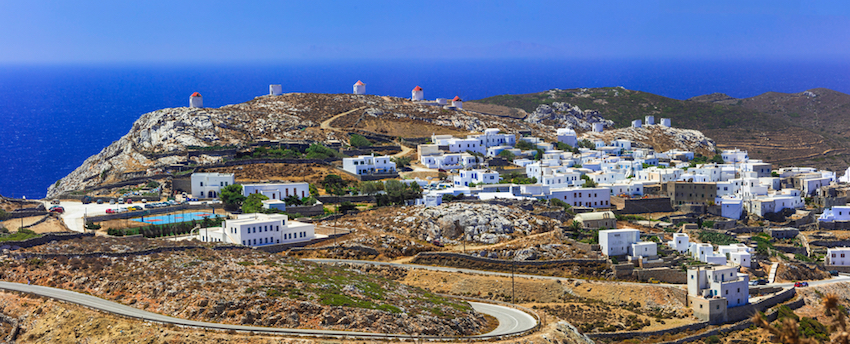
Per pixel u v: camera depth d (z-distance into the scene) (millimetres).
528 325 173375
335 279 187500
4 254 183500
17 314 155875
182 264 181000
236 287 167500
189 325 147875
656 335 189625
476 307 192625
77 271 174375
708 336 191250
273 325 153375
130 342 142750
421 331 159625
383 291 183750
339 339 147125
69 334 147875
